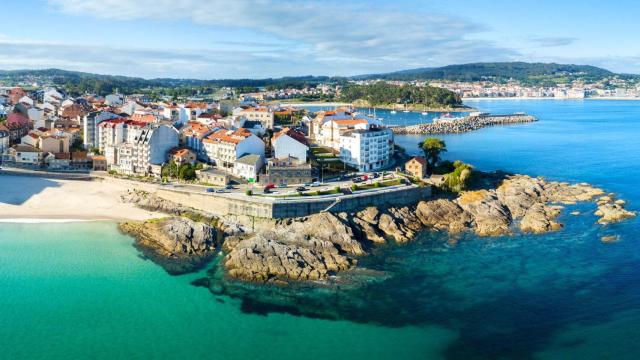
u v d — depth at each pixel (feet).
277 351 410.93
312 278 526.98
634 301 479.41
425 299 488.02
